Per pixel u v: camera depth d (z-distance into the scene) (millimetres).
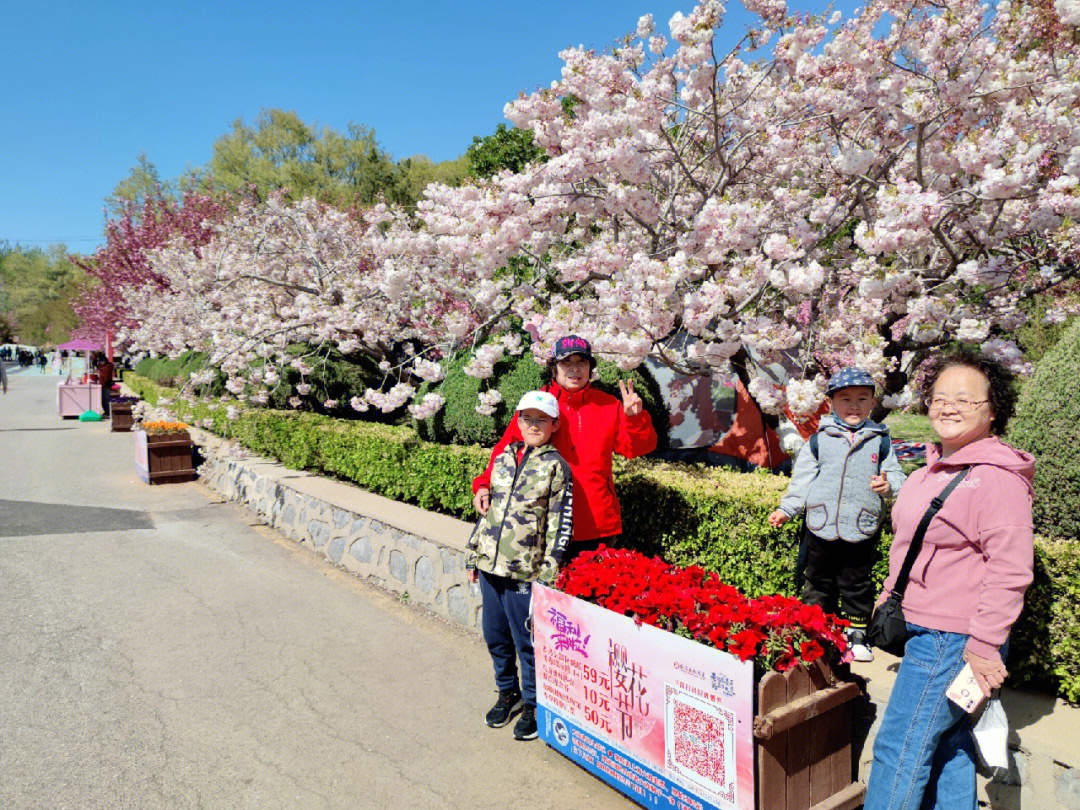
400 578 5684
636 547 4242
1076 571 2684
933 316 4523
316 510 7012
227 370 10195
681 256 4074
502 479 3537
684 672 2678
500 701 3703
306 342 10719
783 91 5066
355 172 49438
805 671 2635
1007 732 2355
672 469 4609
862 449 3016
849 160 4398
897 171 5559
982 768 2578
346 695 4023
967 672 2182
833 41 4430
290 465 8891
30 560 6727
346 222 11320
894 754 2348
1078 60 5250
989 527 2172
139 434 11211
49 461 13062
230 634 4914
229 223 13141
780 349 4746
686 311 4195
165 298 17828
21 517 8539
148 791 3117
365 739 3561
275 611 5359
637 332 4145
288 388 10875
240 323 10367
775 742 2531
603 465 3607
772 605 2746
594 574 3105
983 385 2350
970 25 4527
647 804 2895
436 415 6637
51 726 3678
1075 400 3180
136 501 9555
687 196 5926
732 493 3814
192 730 3641
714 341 4676
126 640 4805
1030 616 2760
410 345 9906
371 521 6066
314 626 5059
